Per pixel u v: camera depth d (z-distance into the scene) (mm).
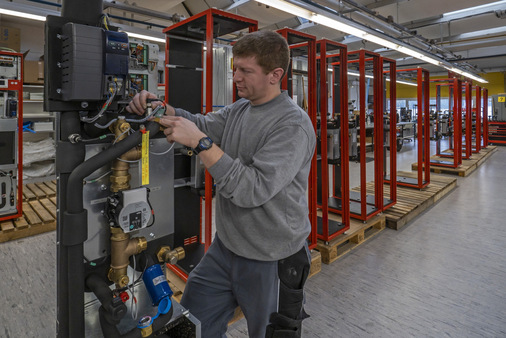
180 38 2777
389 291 2594
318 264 2865
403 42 5785
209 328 1403
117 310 906
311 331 2104
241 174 970
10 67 3492
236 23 2463
